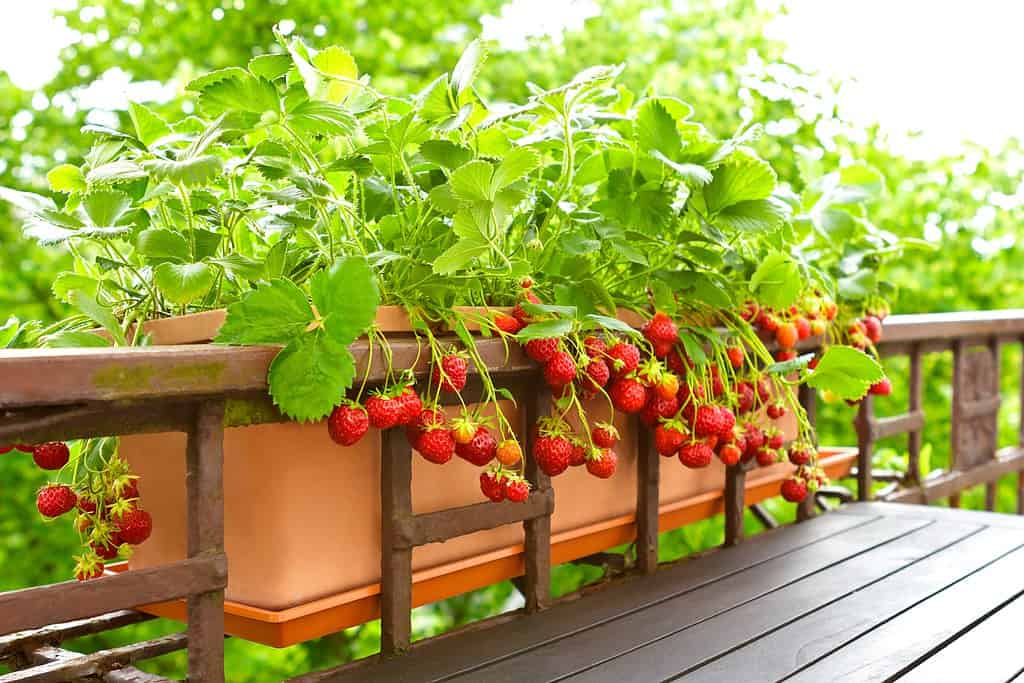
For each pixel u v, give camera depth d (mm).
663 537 4965
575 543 1648
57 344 1186
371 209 1440
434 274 1263
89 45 5605
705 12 6016
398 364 1222
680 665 1281
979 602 1564
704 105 5520
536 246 1430
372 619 1340
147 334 1242
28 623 969
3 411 953
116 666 1217
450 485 1430
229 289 1375
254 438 1239
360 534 1317
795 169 5629
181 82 5133
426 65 5805
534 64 5629
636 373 1503
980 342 2795
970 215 5902
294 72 1398
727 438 1637
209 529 1106
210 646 1112
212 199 1425
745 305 1821
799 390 2129
